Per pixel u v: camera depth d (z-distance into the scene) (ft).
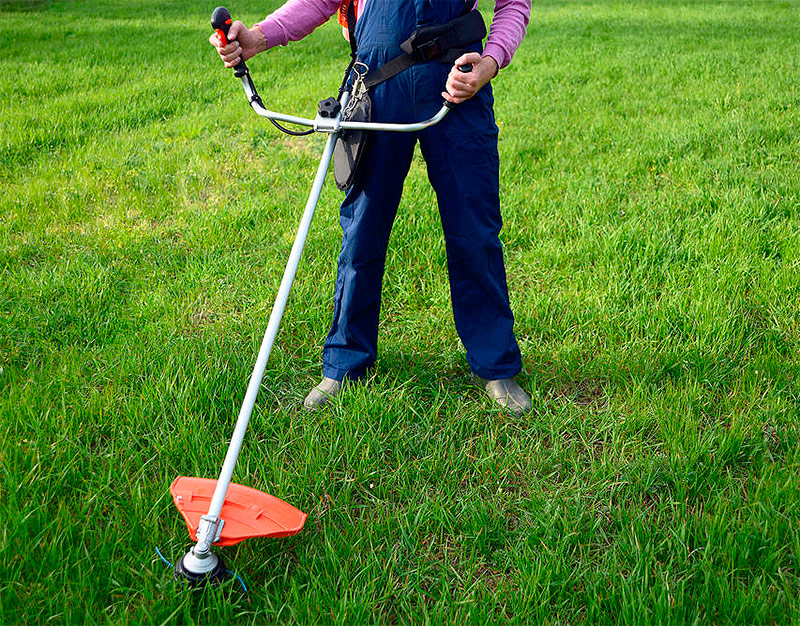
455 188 8.13
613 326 10.56
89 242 13.10
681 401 8.86
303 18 8.04
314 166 17.11
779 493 7.34
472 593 6.53
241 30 7.52
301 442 8.27
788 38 34.60
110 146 18.30
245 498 6.80
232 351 9.80
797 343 10.09
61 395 8.86
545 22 43.01
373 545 7.09
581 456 8.34
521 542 7.07
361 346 9.24
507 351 9.09
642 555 6.69
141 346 9.85
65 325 10.57
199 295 11.33
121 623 6.05
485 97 7.97
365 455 8.13
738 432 8.27
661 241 12.65
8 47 31.24
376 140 7.93
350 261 8.70
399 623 6.35
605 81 25.67
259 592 6.56
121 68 27.27
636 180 16.11
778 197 14.37
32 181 15.76
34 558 6.57
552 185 15.84
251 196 15.44
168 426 8.36
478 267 8.61
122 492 7.46
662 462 7.97
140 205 14.75
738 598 6.22
